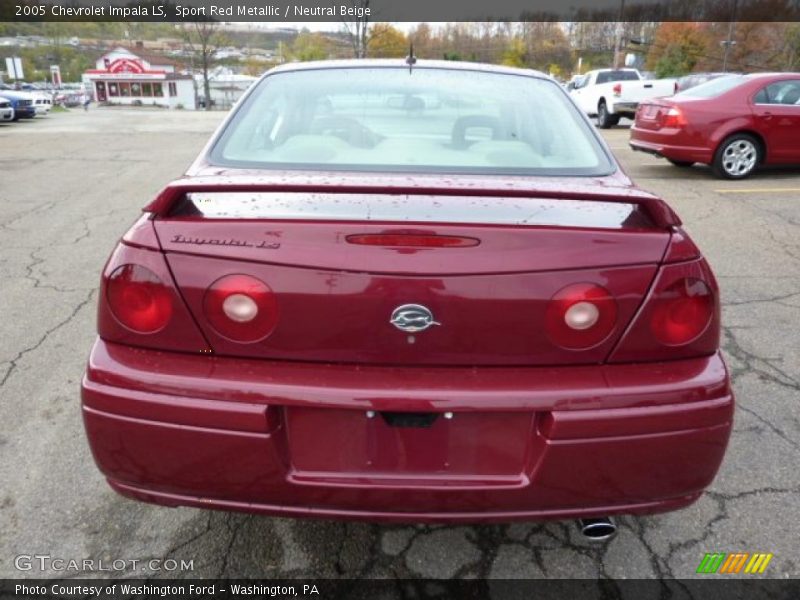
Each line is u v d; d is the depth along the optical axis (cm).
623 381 160
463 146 226
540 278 156
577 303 157
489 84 264
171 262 158
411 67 273
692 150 808
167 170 897
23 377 308
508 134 234
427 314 155
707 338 167
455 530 219
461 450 163
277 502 167
